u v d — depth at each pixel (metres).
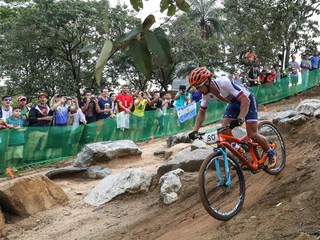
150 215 5.41
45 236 5.52
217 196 4.78
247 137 4.65
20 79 21.64
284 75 17.02
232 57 21.14
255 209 4.04
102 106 10.77
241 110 4.10
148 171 7.50
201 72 4.03
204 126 12.89
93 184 7.54
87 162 8.33
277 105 15.47
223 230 3.80
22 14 20.86
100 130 10.24
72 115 9.94
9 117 8.93
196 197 5.34
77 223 5.82
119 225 5.40
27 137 8.70
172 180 5.80
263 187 4.63
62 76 22.14
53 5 20.36
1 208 6.16
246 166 4.65
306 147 5.48
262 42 19.58
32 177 6.42
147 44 1.11
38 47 21.89
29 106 10.38
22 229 5.86
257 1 19.77
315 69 18.30
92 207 6.42
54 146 9.26
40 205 6.36
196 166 6.16
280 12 19.14
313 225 3.21
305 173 4.43
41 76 21.33
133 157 8.81
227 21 22.00
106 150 8.42
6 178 8.08
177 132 12.57
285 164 5.03
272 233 3.31
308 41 20.16
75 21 20.38
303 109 7.97
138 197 6.44
